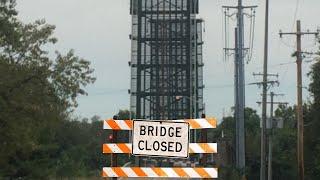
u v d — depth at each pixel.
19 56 80.25
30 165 113.12
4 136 76.06
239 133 168.12
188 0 156.88
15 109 74.56
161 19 159.00
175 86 157.88
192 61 157.62
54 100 79.50
